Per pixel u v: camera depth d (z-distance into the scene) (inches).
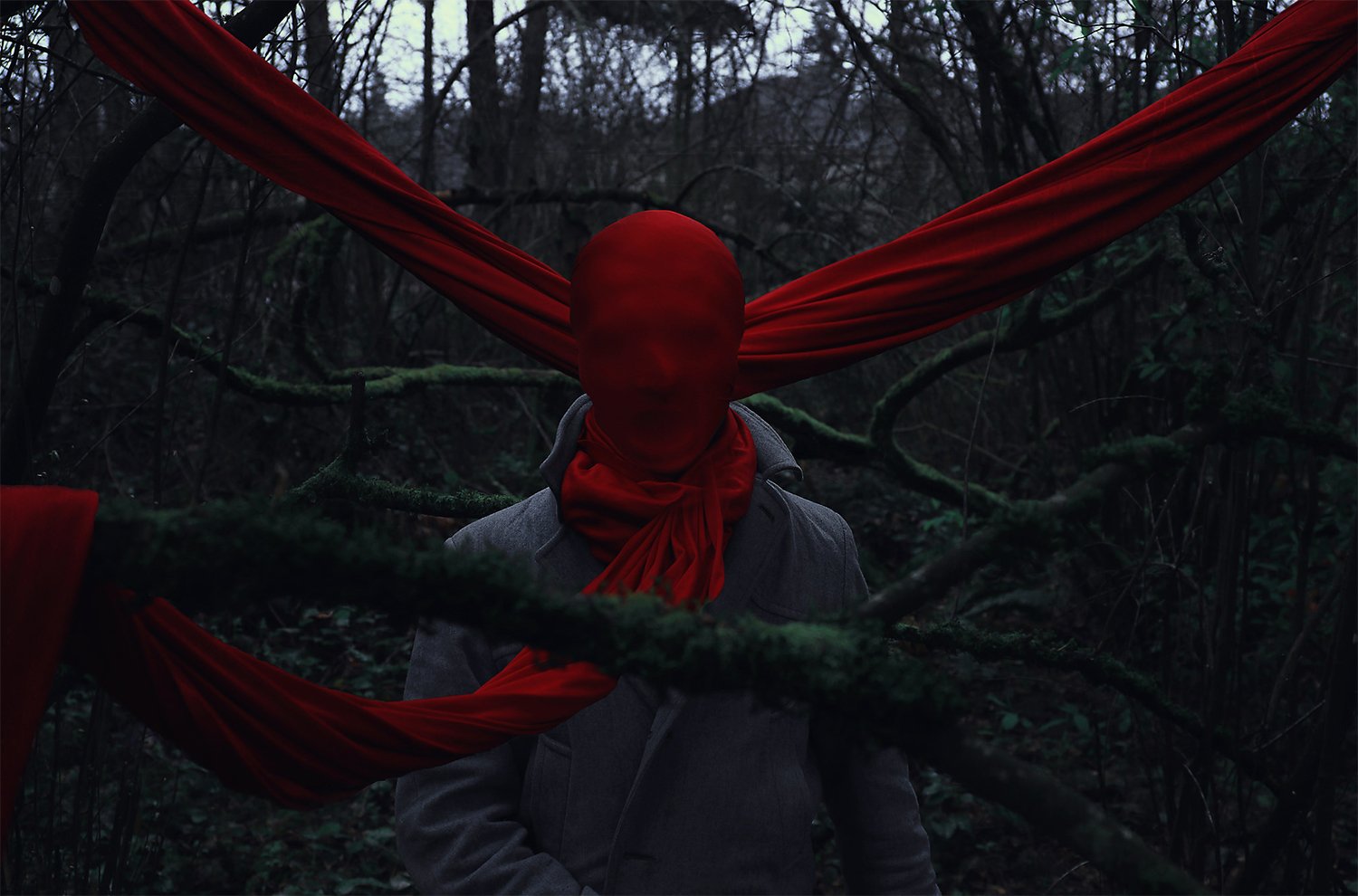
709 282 41.9
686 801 42.6
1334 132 88.4
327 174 48.9
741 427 48.1
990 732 144.3
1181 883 21.1
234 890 116.7
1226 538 87.1
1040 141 119.8
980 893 122.1
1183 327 101.1
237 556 22.3
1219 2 79.6
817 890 119.7
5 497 25.2
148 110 56.9
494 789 44.9
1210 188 79.6
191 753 31.2
